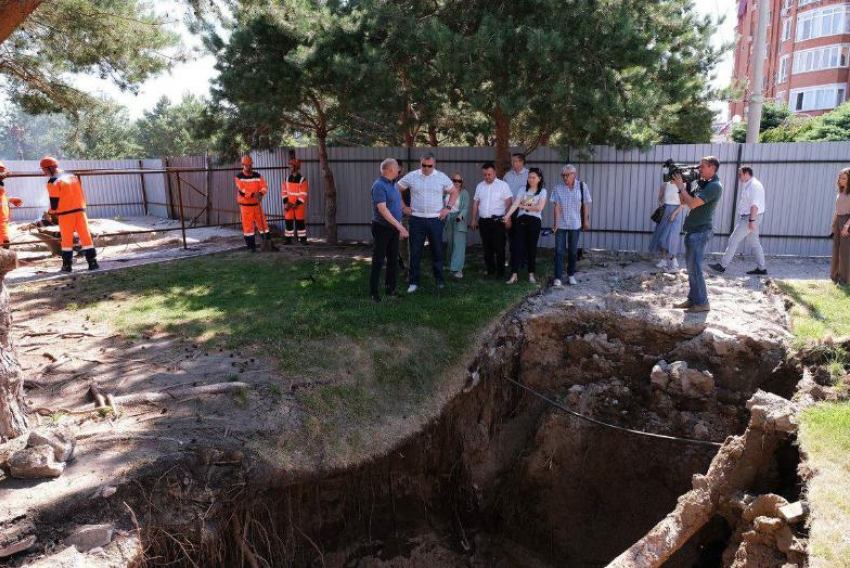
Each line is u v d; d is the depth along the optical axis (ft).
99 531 13.75
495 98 32.42
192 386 19.94
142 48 40.42
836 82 110.01
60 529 13.75
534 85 31.91
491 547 25.66
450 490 24.49
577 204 30.86
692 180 25.73
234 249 42.57
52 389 19.63
